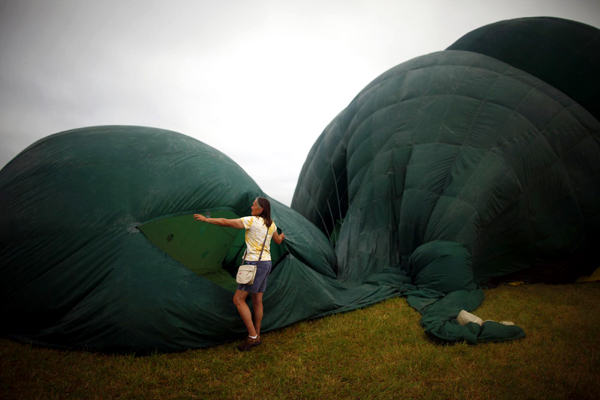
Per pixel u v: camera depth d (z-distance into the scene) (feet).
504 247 23.99
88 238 14.37
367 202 28.68
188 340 13.69
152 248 14.58
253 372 11.70
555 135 24.48
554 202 23.99
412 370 11.46
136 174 15.92
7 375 11.13
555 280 24.73
